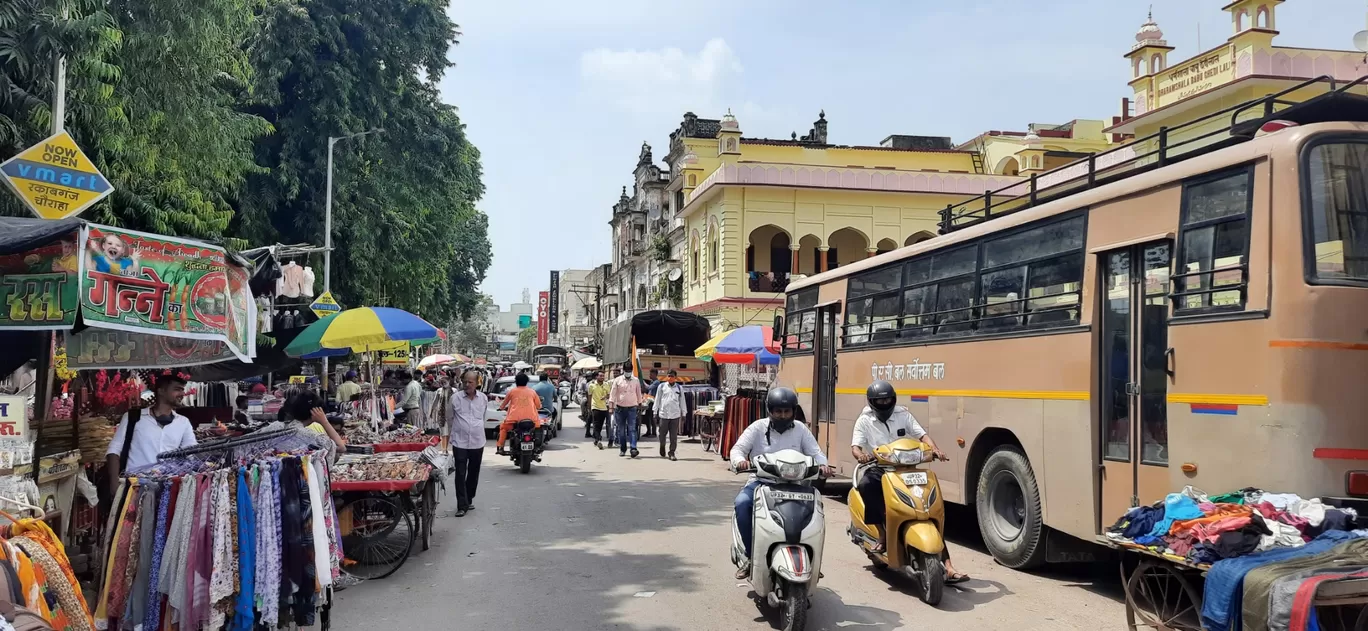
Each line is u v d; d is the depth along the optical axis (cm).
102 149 1082
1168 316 636
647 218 4834
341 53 2281
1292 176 556
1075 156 3284
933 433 966
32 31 896
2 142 886
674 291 3988
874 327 1141
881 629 627
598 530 1033
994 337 851
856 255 3350
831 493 1386
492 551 918
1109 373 699
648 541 964
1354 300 543
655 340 2533
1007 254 848
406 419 2019
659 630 634
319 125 2244
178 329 624
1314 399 536
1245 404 566
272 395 1717
